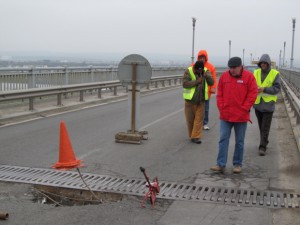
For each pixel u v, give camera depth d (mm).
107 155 7047
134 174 5926
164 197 4996
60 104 13039
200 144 8086
